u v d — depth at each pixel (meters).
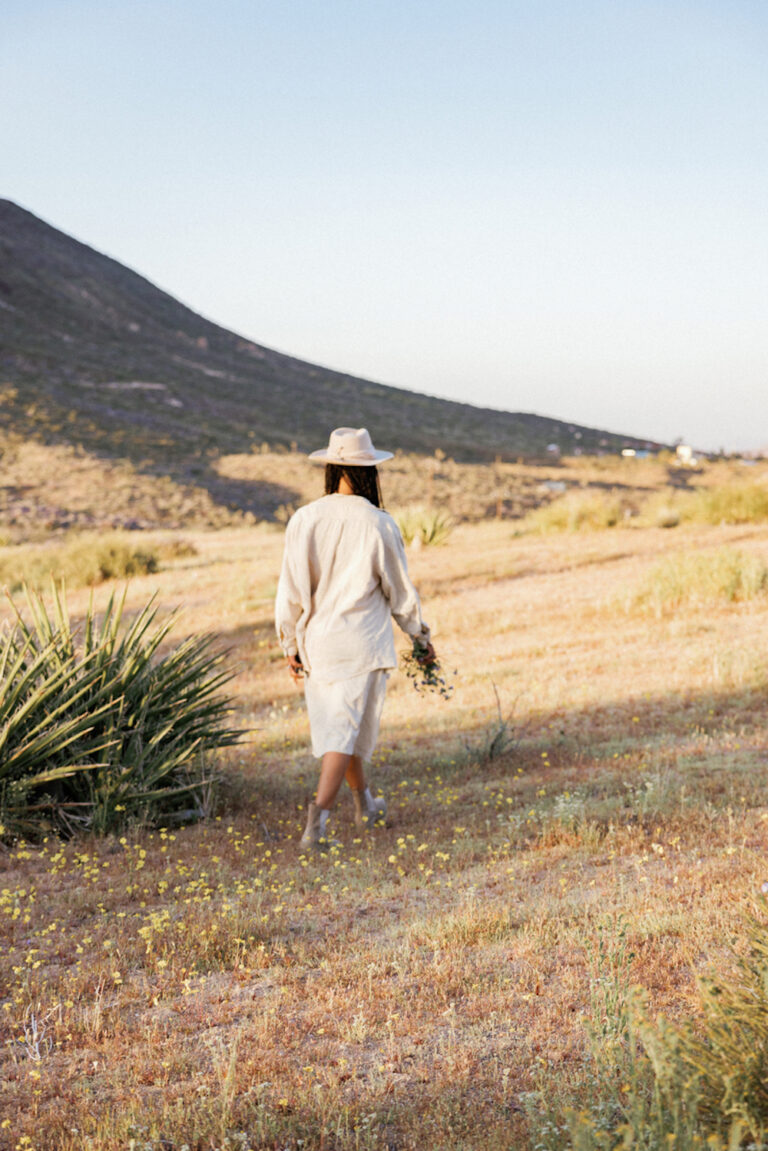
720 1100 2.17
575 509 22.95
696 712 7.54
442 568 17.67
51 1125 2.62
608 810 5.19
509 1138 2.39
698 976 2.56
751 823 4.68
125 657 6.71
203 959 3.71
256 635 13.41
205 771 6.52
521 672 9.98
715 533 18.62
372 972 3.43
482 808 5.70
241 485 53.59
